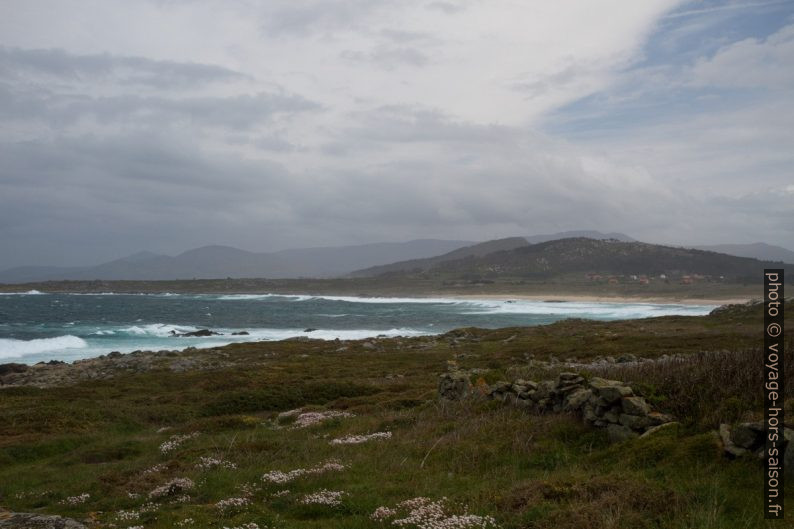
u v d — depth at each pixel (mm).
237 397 32562
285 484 13289
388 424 19953
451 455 14406
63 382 46531
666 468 10945
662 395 14023
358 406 26375
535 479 11531
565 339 59219
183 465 16688
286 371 45531
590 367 22188
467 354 52969
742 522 8547
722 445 11070
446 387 22562
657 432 12523
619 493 9812
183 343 83000
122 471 17156
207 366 51594
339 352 61375
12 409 31406
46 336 91562
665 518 8930
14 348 74812
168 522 11109
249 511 11492
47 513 13508
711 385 13672
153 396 36125
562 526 8875
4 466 21172
